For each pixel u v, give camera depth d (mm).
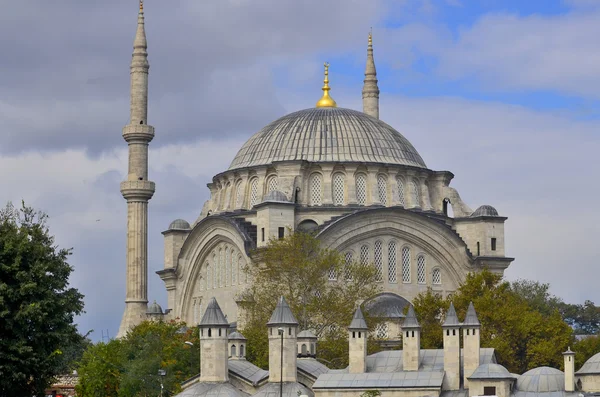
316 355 130000
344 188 160625
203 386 111625
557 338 140000
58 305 101000
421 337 137000
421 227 158875
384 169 162125
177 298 172125
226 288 161000
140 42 178500
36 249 101688
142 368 131375
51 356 100000
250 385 115312
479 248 164500
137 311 173125
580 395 103125
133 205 174875
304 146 163375
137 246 174125
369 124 168000
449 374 111312
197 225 166000
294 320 112812
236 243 157875
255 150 166750
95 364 132875
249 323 137375
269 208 151875
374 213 155375
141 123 176625
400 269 157500
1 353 97125
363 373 113375
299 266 139750
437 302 141875
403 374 112125
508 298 143375
